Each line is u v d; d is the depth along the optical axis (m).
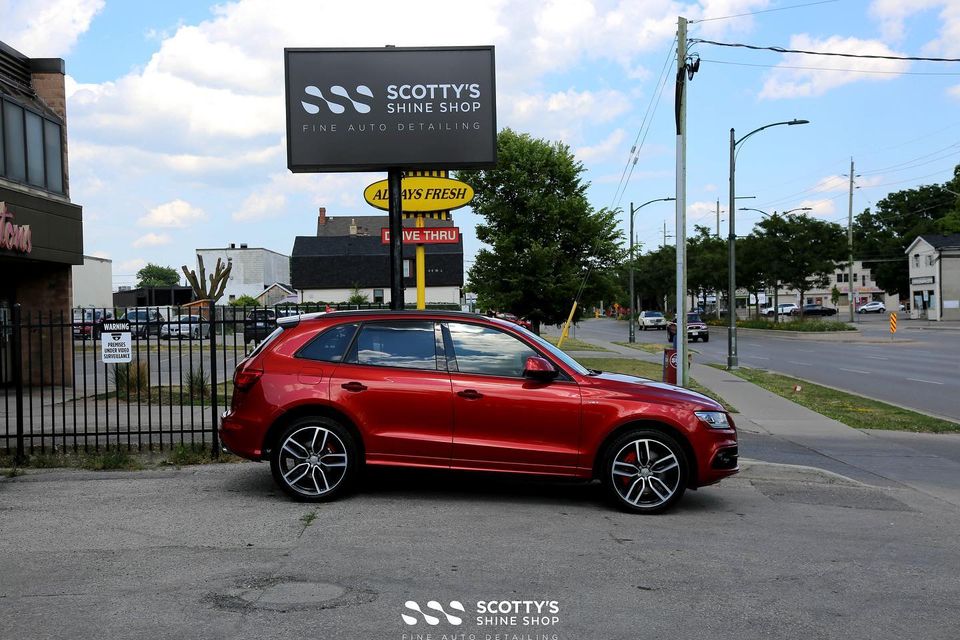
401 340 7.35
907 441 12.29
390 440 7.09
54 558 5.56
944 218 78.44
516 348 7.32
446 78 12.41
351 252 78.69
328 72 12.36
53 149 17.55
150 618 4.45
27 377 17.58
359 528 6.36
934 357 30.09
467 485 8.09
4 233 14.79
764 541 6.30
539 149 26.02
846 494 8.31
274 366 7.26
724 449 7.20
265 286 85.56
